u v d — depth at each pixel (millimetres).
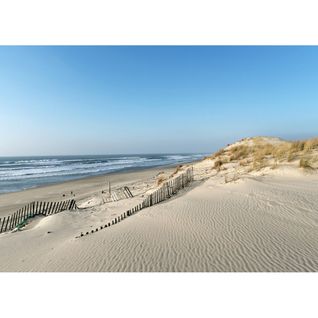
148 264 4832
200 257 4934
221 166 19547
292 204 8125
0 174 44406
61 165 71625
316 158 14320
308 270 4258
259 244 5336
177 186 13367
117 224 8109
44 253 6496
